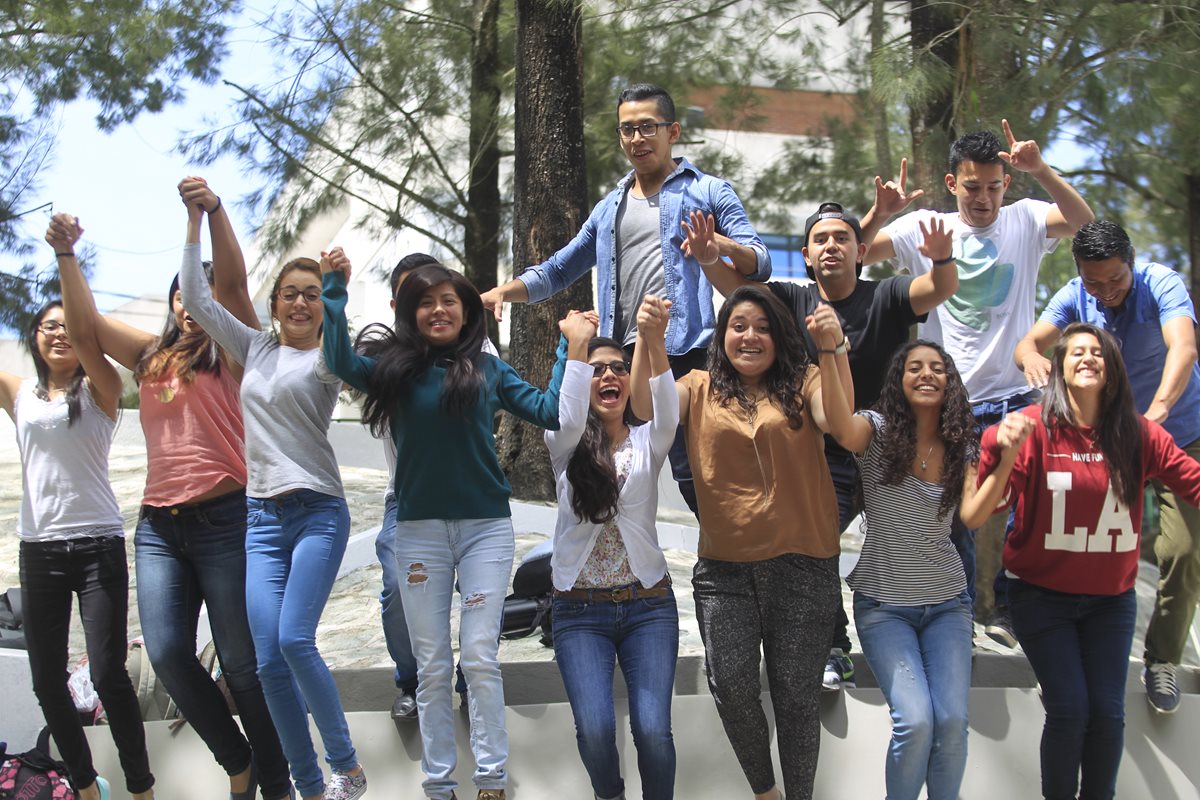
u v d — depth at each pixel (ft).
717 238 14.89
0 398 15.26
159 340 14.96
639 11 31.19
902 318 14.82
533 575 19.15
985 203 16.31
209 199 14.67
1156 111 28.07
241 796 14.38
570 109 28.89
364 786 13.78
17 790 14.57
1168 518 15.23
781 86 34.99
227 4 35.88
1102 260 15.08
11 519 29.84
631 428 14.51
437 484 13.50
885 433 13.83
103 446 14.84
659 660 13.44
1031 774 14.87
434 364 13.74
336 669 15.96
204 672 14.23
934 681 13.35
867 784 14.76
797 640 13.28
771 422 13.47
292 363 14.28
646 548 13.93
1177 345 14.88
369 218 38.04
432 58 36.68
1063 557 13.74
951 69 27.76
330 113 36.47
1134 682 16.28
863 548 14.15
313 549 13.74
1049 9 26.45
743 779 14.96
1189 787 15.05
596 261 17.03
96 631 14.26
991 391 16.43
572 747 14.96
